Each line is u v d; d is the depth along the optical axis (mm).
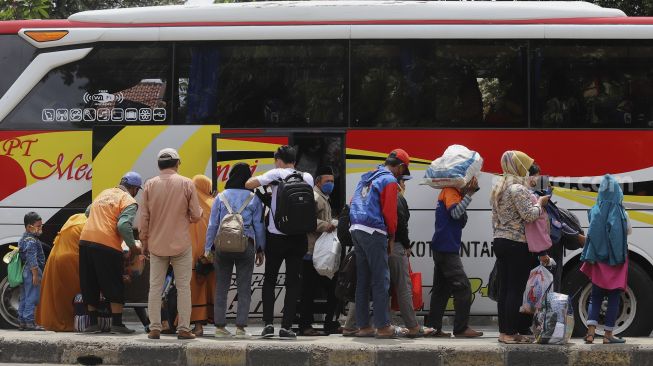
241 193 10273
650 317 11367
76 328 11070
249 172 10430
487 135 11555
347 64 11711
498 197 9648
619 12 11656
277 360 9391
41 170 11977
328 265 10609
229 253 10031
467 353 9328
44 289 11133
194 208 10094
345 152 11641
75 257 11117
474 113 11594
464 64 11641
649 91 11508
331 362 9359
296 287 10242
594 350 9406
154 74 11938
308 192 10062
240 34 11797
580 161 11500
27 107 12031
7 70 12078
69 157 11953
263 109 11773
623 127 11516
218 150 11750
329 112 11695
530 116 11555
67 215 11938
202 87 11859
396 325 11953
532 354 9328
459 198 10695
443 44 11672
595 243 9875
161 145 11836
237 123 11789
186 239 10055
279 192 10078
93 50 12008
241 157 11742
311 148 11703
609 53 11586
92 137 11922
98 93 11961
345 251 11117
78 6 20406
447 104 11617
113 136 11883
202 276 10828
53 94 12023
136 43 11969
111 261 10562
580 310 11469
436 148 11570
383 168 10102
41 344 9797
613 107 11539
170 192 10016
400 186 10516
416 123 11617
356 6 11766
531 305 9703
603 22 11586
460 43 11664
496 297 10492
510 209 9578
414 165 11586
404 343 9570
